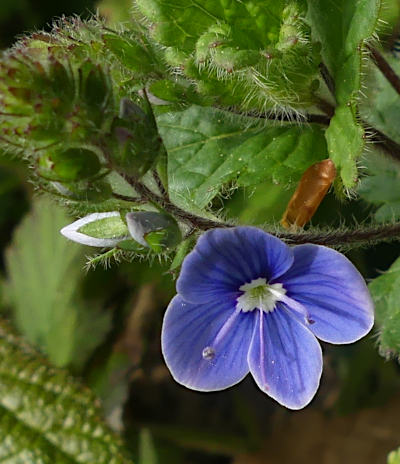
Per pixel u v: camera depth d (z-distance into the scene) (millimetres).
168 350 94
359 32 99
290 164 103
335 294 94
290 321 96
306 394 96
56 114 91
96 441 122
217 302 95
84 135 91
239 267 93
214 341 95
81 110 91
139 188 94
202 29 101
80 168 92
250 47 101
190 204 98
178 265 95
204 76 101
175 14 101
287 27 100
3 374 123
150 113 94
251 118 106
